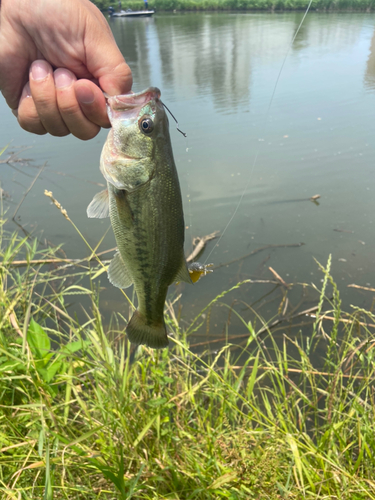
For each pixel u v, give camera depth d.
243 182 1.20
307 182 1.18
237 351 0.68
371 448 0.43
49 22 0.30
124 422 0.41
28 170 1.30
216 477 0.40
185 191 1.16
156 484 0.41
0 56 0.31
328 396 0.46
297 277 0.84
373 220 1.00
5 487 0.34
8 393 0.46
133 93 0.32
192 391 0.46
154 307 0.35
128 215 0.32
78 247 0.96
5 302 0.56
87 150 1.46
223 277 0.86
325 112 1.67
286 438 0.40
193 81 2.17
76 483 0.40
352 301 0.77
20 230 1.00
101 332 0.48
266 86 2.07
